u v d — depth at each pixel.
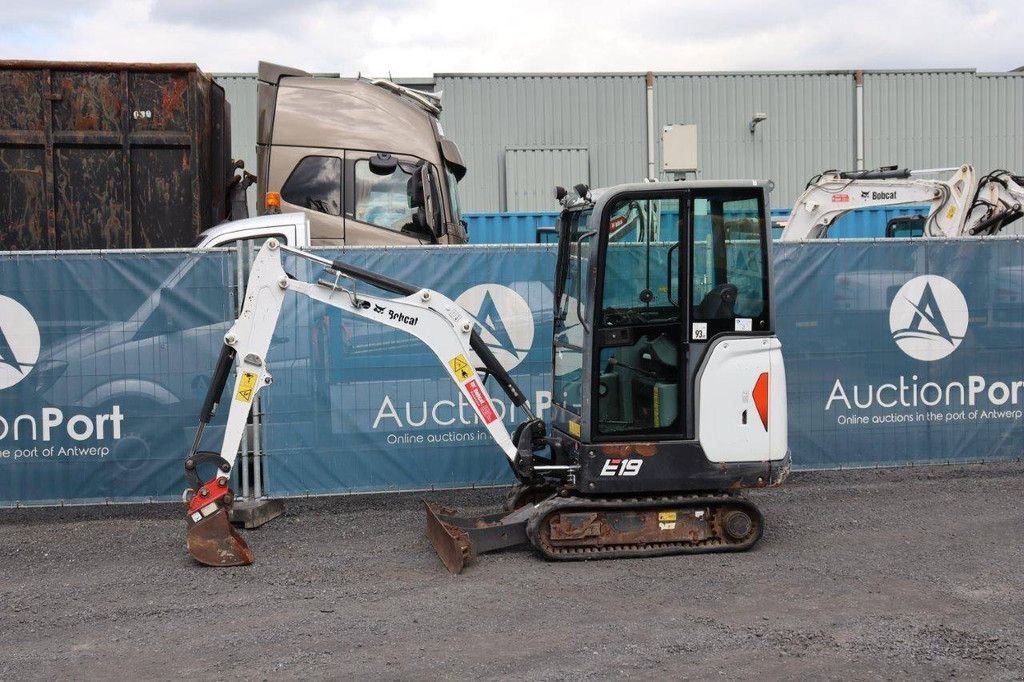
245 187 10.99
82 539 7.25
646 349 6.39
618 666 4.55
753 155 23.33
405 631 5.09
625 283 6.37
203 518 6.44
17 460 7.77
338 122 10.30
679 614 5.28
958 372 8.59
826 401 8.48
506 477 8.16
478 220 19.12
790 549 6.55
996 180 10.78
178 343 7.87
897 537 6.80
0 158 9.70
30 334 7.74
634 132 23.02
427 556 6.58
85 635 5.16
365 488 8.04
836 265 8.44
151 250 7.81
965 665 4.52
